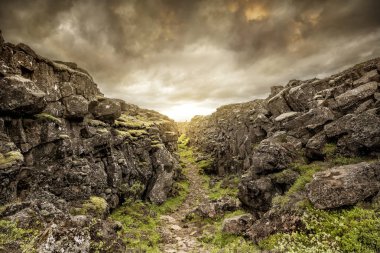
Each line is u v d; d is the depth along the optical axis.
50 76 21.09
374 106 16.88
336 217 11.45
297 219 12.53
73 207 17.50
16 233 10.76
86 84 25.66
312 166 16.78
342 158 15.82
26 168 15.79
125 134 29.94
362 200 11.58
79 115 22.17
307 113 21.16
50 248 9.38
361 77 20.48
